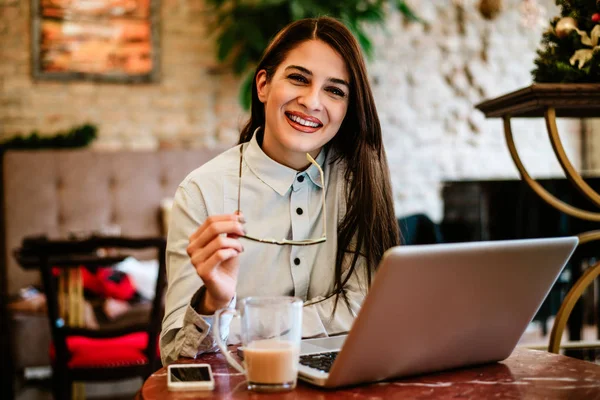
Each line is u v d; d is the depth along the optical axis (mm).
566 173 1532
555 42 1667
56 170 4488
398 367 1056
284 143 1460
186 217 1466
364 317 943
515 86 5797
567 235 3496
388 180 1584
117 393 3844
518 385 1057
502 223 3734
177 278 1393
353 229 1533
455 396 998
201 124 5125
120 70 4926
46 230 4406
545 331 4570
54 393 2830
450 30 5656
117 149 4895
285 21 4711
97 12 4863
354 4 4676
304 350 1218
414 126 5602
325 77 1453
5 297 3963
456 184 3971
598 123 5816
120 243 2664
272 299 1033
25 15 4750
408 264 917
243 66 4844
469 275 1001
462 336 1087
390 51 5527
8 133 4734
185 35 5074
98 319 3467
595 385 1057
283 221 1508
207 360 1218
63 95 4832
